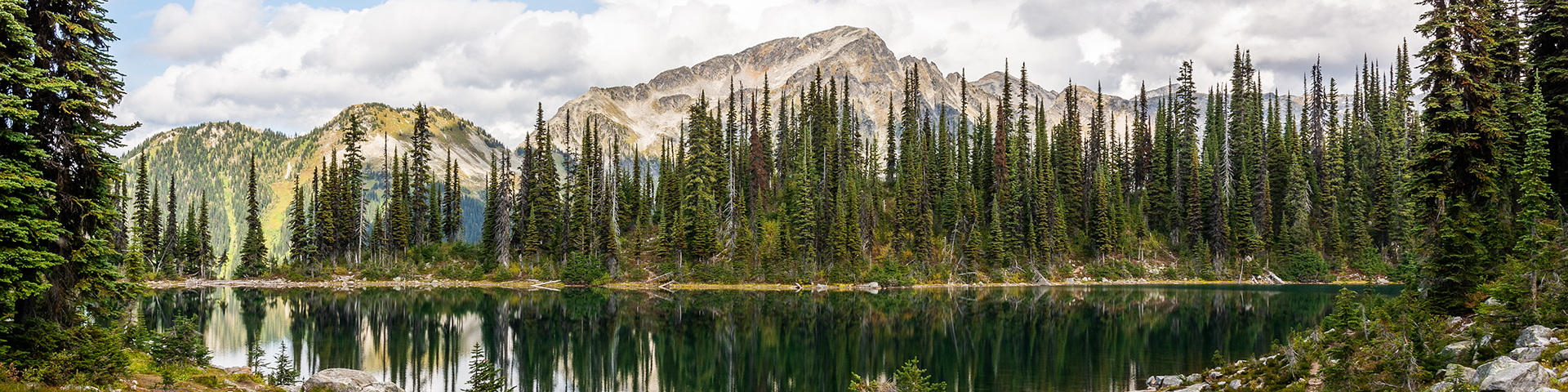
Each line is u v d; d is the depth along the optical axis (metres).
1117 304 78.00
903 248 113.31
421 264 118.38
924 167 122.00
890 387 26.95
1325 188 110.75
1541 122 27.52
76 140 22.33
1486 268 29.94
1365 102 129.62
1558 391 15.74
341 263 121.50
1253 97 132.00
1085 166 130.75
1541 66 32.53
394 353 51.47
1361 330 25.36
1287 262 109.31
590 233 115.81
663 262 111.44
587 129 122.88
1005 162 118.56
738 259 108.00
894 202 120.38
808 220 106.75
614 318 70.50
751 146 121.56
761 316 71.69
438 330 61.91
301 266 118.94
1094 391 36.25
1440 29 31.88
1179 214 119.19
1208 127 143.12
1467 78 30.80
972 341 53.41
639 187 123.50
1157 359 44.06
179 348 31.41
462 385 42.16
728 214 118.69
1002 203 116.56
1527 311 21.81
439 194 130.38
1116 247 116.19
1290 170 112.75
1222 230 112.56
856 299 89.00
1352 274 105.50
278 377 32.56
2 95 20.20
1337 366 22.41
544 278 112.50
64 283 23.28
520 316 71.62
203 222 126.44
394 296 92.31
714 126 122.75
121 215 24.72
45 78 20.98
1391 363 21.05
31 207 21.48
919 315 70.62
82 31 22.12
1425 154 31.70
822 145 127.81
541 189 117.62
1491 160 30.94
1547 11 33.06
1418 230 32.00
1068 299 84.69
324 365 46.47
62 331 22.92
